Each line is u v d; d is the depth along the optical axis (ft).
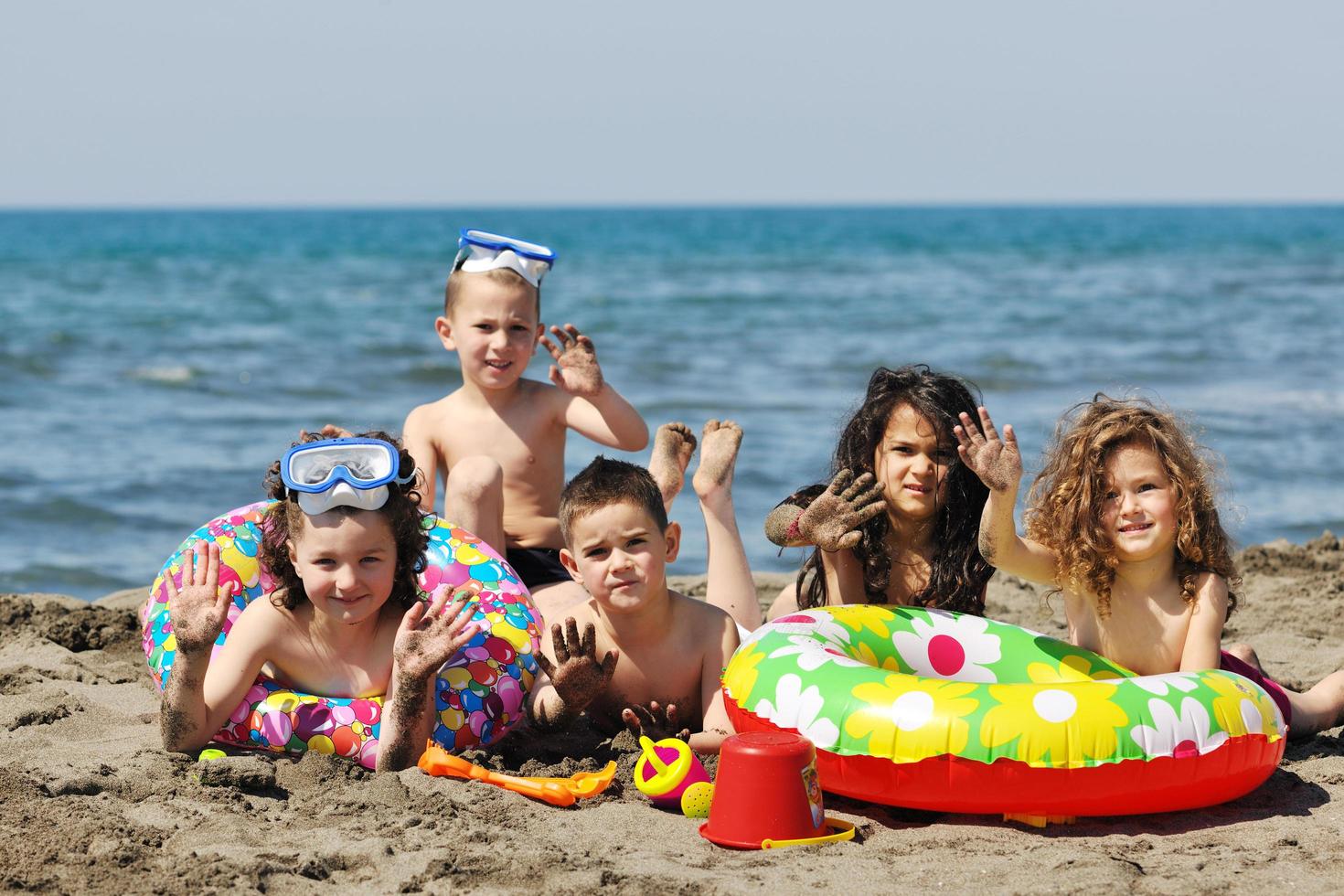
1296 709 16.55
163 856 12.17
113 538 33.58
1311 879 11.77
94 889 11.42
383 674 15.55
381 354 68.28
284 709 14.98
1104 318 88.48
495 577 16.70
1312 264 156.56
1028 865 12.14
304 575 14.73
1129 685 13.66
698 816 13.74
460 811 13.48
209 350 68.69
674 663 16.43
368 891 11.55
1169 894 11.39
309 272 140.15
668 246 222.28
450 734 15.34
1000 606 24.44
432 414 20.53
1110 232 306.55
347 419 50.42
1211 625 15.64
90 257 173.88
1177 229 330.75
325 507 14.55
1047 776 13.05
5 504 36.14
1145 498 15.55
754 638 15.42
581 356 19.25
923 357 67.26
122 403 52.70
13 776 13.56
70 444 44.11
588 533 15.62
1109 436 15.69
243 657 15.08
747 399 53.98
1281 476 39.91
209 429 47.60
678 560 32.01
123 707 17.42
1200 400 53.67
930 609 16.78
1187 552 15.70
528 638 16.14
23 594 24.50
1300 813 13.89
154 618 16.24
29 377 58.44
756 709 14.33
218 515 35.83
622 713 15.85
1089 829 13.57
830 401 53.26
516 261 19.77
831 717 13.71
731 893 11.46
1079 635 16.90
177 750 14.83
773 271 146.00
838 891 11.53
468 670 15.62
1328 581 25.34
